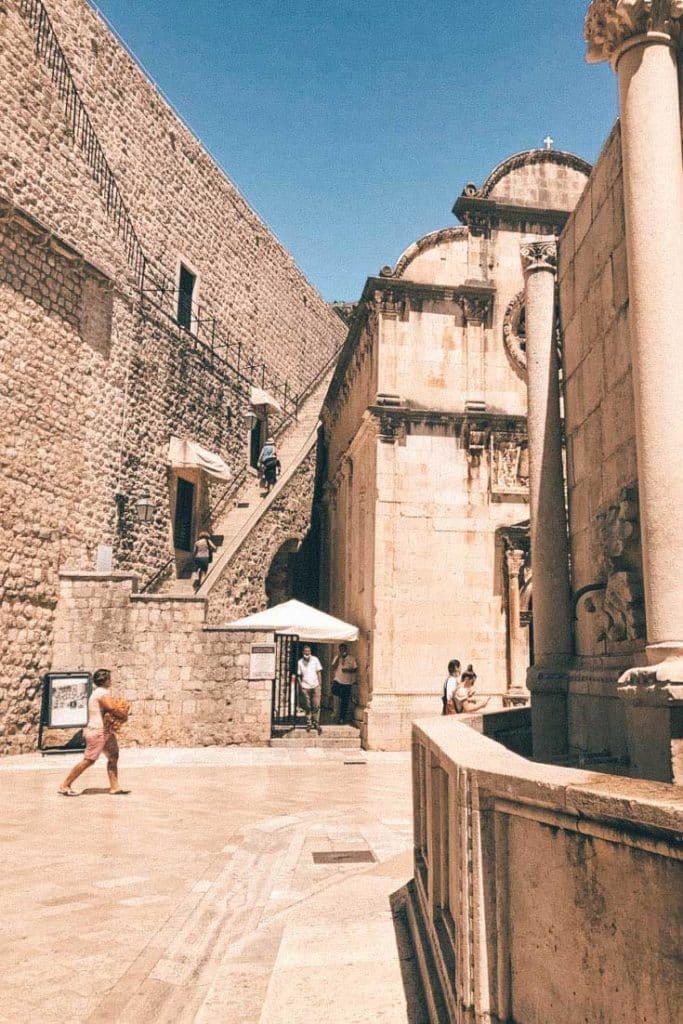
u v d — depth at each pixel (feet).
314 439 96.43
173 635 56.70
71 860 23.03
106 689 36.32
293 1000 12.21
